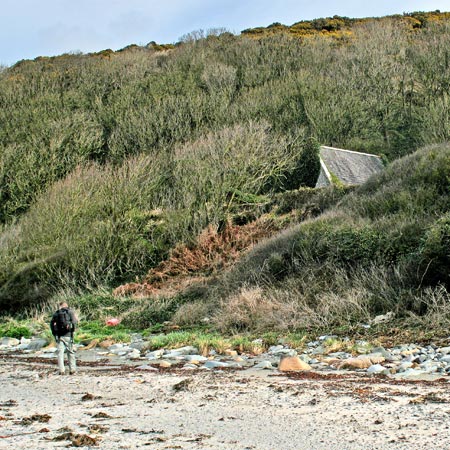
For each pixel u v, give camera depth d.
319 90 55.84
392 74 60.50
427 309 15.03
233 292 21.48
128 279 29.75
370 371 10.62
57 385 10.50
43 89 64.62
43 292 28.22
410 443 5.60
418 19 106.06
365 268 18.83
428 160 26.27
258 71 68.06
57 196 31.77
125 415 7.52
